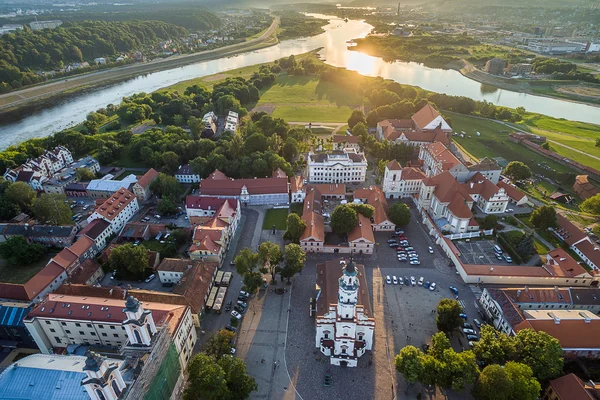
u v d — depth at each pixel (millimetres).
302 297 131375
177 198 190000
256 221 175250
